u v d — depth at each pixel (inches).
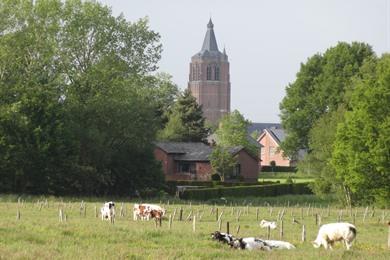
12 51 5132.9
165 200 5049.2
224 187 6008.9
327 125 5310.0
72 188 5177.2
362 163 3811.5
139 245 1950.1
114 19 5625.0
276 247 2116.1
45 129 4921.3
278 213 3863.2
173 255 1729.8
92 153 5206.7
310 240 2487.7
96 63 5546.3
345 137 3986.2
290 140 7037.4
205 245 2037.4
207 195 5659.5
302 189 6569.9
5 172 4854.8
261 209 4244.6
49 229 2197.3
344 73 6717.5
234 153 7534.5
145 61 5861.2
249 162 7721.5
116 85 5418.3
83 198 4800.7
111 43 5649.6
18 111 4808.1
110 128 5374.0
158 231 2293.3
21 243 1846.7
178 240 2106.3
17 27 5324.8
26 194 4847.4
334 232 2214.6
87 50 5605.3
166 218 3257.9
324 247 2229.3
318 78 6894.7
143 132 5383.9
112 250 1760.6
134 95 5492.1
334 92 6683.1
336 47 6948.8
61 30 5467.5
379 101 3865.7
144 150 5551.2
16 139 4842.5
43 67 5388.8
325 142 5191.9
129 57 5772.6
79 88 5438.0
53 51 5300.2
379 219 3786.9
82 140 5108.3
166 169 7544.3
